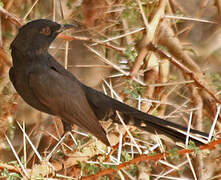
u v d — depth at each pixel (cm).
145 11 1209
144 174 1041
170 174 1109
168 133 982
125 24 1230
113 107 1059
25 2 1263
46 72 1045
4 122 1139
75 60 1359
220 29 1459
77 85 1068
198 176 1019
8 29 1229
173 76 1266
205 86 1069
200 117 1114
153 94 1176
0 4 1056
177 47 1196
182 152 794
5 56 1124
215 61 1391
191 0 1562
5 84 1178
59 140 1045
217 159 1136
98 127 1013
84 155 925
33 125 1261
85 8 1234
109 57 1311
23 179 795
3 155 1171
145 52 1084
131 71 1067
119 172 831
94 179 921
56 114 1057
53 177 873
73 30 1306
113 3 1277
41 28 1041
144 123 1012
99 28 1274
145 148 994
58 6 1324
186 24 1443
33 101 1072
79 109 1048
